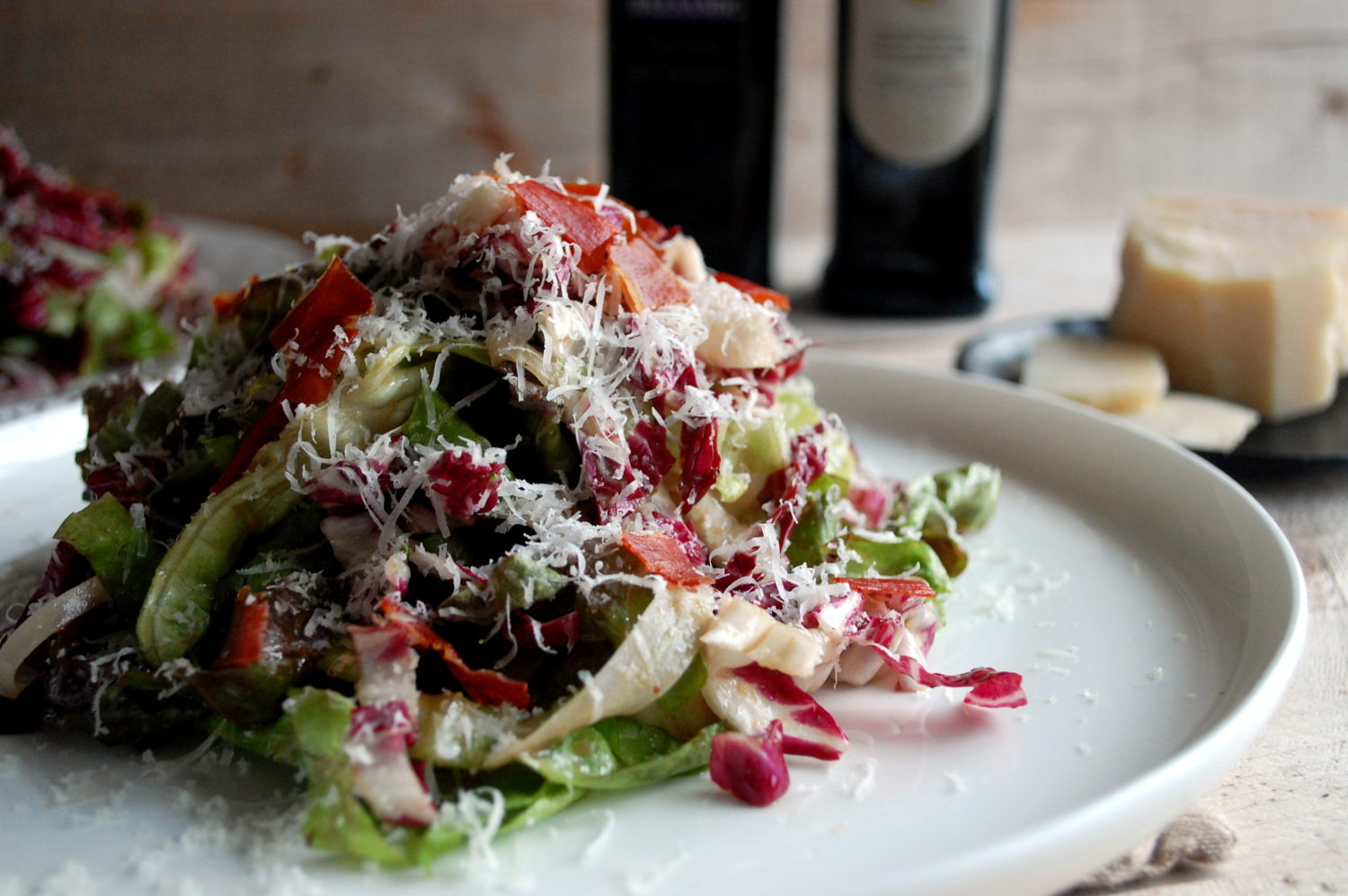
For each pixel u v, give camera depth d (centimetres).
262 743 27
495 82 85
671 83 66
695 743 26
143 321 65
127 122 81
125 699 28
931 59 67
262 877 23
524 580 28
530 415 30
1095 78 92
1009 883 22
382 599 28
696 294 34
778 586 30
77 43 78
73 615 30
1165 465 38
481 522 30
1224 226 60
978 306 72
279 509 30
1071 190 95
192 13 79
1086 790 25
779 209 93
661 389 31
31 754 28
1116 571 36
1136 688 29
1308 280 54
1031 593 35
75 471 40
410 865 23
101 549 30
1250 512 34
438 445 29
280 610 28
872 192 71
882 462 44
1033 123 93
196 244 74
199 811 25
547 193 32
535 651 28
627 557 28
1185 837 27
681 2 64
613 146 67
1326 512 44
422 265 33
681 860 24
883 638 30
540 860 24
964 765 27
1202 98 94
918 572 34
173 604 29
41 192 66
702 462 31
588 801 26
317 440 29
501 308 31
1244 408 55
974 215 71
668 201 68
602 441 30
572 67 86
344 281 31
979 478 39
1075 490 41
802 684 29
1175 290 57
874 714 29
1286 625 29
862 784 26
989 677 29
